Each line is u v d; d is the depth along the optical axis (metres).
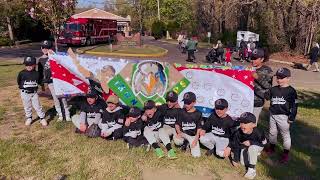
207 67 7.01
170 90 7.25
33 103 7.77
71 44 37.09
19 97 10.56
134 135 6.70
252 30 34.31
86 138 7.11
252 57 6.75
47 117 8.45
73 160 6.16
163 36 61.34
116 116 6.98
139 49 34.53
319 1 26.66
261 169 6.04
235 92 6.89
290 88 6.21
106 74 7.42
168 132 6.70
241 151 6.09
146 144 6.67
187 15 57.34
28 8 18.00
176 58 29.34
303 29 28.02
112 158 6.24
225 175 5.81
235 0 36.06
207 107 7.11
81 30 36.75
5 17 40.47
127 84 7.33
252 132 5.89
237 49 33.09
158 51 32.84
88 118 7.28
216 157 6.45
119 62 7.36
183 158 6.35
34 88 7.70
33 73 7.64
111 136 7.08
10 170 5.79
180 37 38.31
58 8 16.75
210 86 7.03
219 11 45.12
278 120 6.31
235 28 39.84
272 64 25.20
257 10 32.91
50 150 6.57
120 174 5.69
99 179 5.54
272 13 29.98
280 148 6.98
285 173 5.93
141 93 7.31
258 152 5.98
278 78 6.22
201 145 6.98
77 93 7.78
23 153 6.42
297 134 8.05
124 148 6.65
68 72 7.68
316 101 12.38
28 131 7.55
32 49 34.25
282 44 29.64
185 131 6.54
